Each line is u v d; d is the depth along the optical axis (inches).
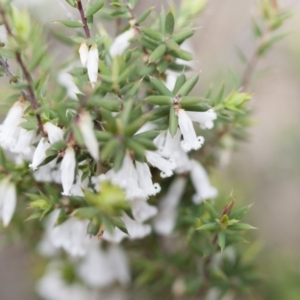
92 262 15.6
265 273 17.7
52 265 17.3
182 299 16.4
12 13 14.4
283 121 23.5
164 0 18.1
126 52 12.8
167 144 12.3
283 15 15.0
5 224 13.6
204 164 14.8
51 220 14.9
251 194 19.3
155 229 14.5
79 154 12.0
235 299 17.6
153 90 13.1
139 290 16.8
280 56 22.6
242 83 15.4
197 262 15.3
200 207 14.1
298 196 22.3
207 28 22.1
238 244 16.5
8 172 13.5
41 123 12.0
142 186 11.9
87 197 11.7
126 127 11.5
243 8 22.1
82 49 12.2
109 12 13.2
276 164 21.8
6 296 22.6
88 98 11.4
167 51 13.0
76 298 17.2
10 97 12.5
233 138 15.2
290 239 22.0
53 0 15.6
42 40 15.5
